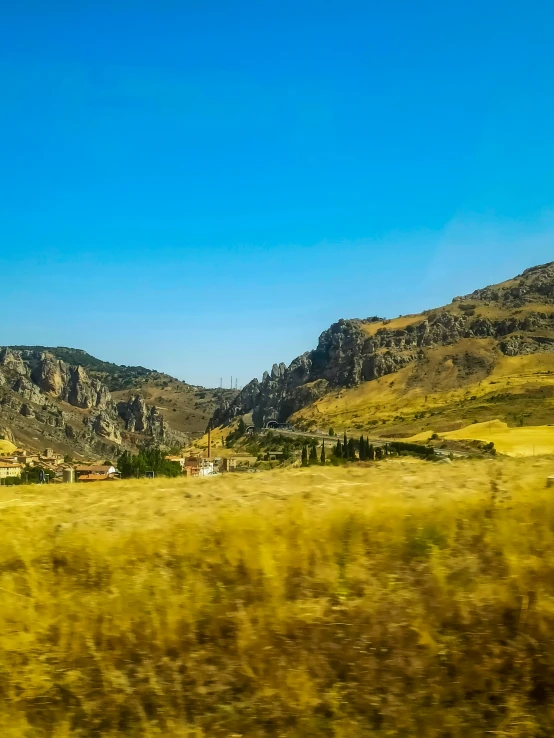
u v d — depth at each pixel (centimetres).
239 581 962
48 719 739
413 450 11356
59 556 1095
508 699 696
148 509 1385
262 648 803
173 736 693
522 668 729
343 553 1012
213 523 1141
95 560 1070
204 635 851
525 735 654
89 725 727
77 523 1270
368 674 747
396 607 849
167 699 748
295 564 980
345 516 1116
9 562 1102
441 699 707
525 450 10625
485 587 869
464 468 1759
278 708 714
